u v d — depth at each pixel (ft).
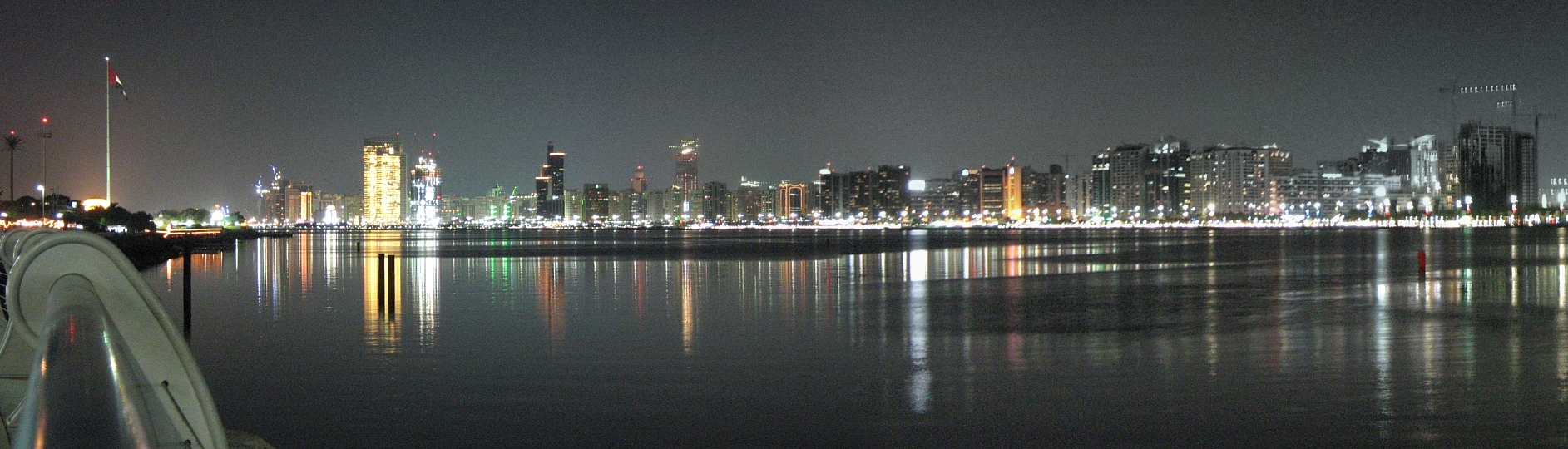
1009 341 68.74
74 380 13.51
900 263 208.64
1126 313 89.30
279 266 196.24
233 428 41.06
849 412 44.24
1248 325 78.28
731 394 48.52
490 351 64.18
